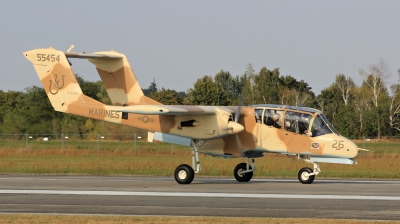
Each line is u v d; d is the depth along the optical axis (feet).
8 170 192.03
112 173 187.32
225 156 159.63
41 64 177.47
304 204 110.63
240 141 158.20
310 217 96.02
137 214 98.99
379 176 180.45
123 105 180.04
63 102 175.52
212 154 160.76
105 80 181.57
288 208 105.60
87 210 103.19
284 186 145.28
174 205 109.19
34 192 129.49
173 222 90.43
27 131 366.02
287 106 157.38
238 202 113.39
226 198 119.65
